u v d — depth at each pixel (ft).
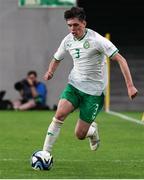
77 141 114.01
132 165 85.20
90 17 248.93
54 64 85.05
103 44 79.97
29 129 137.90
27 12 209.56
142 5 251.19
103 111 203.10
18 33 209.67
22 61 210.38
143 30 246.47
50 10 209.77
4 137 120.98
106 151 100.68
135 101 220.02
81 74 82.33
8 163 86.12
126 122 158.40
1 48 209.67
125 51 239.50
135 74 230.27
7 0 208.85
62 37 209.97
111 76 226.38
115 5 250.98
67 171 79.36
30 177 74.33
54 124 80.89
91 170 80.43
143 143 112.47
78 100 82.58
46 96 207.82
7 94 208.85
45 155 79.77
